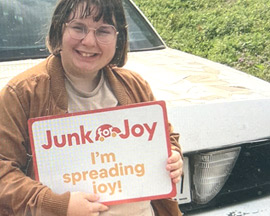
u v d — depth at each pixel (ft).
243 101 5.91
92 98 4.64
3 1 7.68
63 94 4.45
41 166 4.35
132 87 4.99
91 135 4.39
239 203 5.89
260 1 23.99
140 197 4.55
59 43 4.52
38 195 4.19
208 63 8.26
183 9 22.85
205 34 20.08
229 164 5.77
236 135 5.73
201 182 5.62
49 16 6.68
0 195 4.26
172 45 18.34
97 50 4.46
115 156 4.45
